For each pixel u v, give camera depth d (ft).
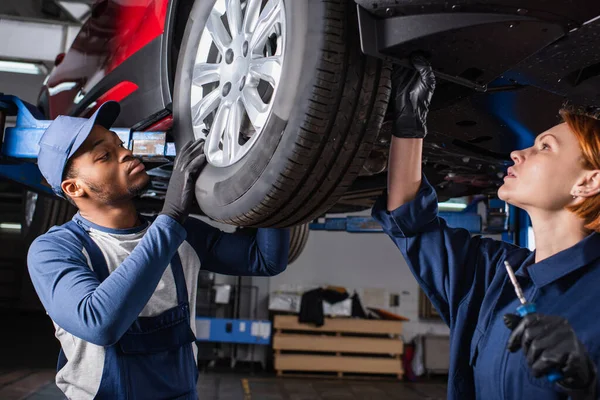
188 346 4.77
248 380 26.61
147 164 6.70
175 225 4.25
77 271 4.12
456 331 3.95
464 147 6.88
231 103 4.70
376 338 28.63
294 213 4.38
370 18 3.70
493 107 5.53
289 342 28.19
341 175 4.15
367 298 32.68
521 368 3.31
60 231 4.57
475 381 3.65
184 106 5.25
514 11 3.40
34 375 22.94
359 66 3.85
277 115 3.96
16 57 21.38
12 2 20.33
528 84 4.82
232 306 31.63
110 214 4.85
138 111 6.34
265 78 4.29
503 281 3.75
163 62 5.82
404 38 3.60
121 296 3.82
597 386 2.94
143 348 4.37
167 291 4.65
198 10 5.34
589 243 3.39
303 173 3.95
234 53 4.75
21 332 35.09
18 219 42.55
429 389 26.45
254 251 5.39
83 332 3.84
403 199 4.14
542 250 3.64
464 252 4.11
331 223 13.46
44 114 10.41
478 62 3.86
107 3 7.38
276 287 32.30
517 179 3.63
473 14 3.45
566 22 3.52
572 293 3.37
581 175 3.44
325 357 28.43
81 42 8.52
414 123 3.92
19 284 42.14
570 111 3.64
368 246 33.17
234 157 4.50
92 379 4.28
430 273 4.17
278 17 4.21
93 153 4.73
